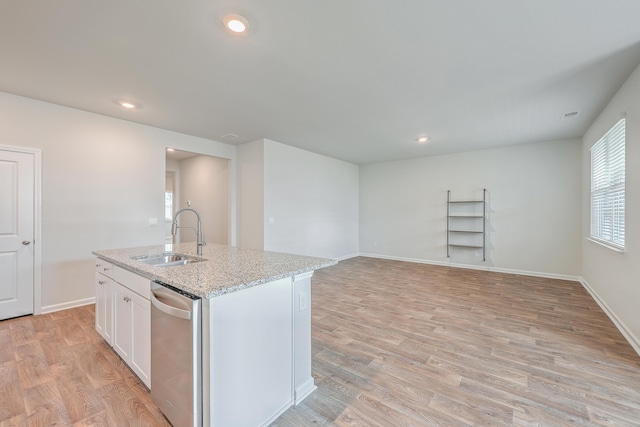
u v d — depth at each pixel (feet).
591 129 13.20
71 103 10.66
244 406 4.81
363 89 9.45
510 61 7.73
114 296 7.18
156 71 8.27
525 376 6.66
